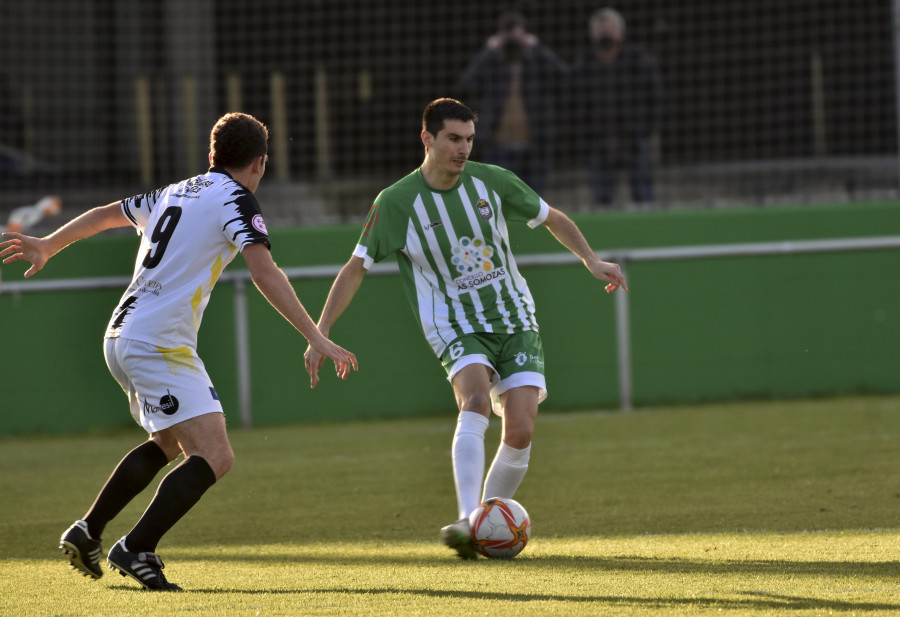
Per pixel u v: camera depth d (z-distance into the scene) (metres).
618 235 32.72
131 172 44.06
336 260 32.09
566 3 47.22
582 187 38.12
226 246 12.48
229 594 11.30
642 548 14.09
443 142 14.80
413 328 31.77
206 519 18.02
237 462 24.50
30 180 42.44
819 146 40.09
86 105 45.06
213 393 12.55
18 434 30.66
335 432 29.28
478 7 46.75
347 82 44.12
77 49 45.47
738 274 32.34
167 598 11.15
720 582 11.28
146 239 12.61
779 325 32.47
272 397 31.38
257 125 13.02
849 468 20.80
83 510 19.14
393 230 15.12
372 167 43.81
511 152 36.41
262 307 31.30
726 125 44.97
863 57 39.16
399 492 20.33
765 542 14.18
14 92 44.91
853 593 10.52
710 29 45.03
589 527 16.28
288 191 41.31
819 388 32.59
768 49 43.47
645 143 36.12
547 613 9.84
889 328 32.62
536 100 36.25
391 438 27.70
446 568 12.89
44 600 11.28
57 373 30.89
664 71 45.69
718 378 32.44
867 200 34.38
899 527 15.08
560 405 32.00
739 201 36.12
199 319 12.48
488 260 15.17
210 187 12.55
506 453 14.87
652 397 32.34
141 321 12.25
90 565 12.27
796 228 33.00
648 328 32.28
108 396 31.19
